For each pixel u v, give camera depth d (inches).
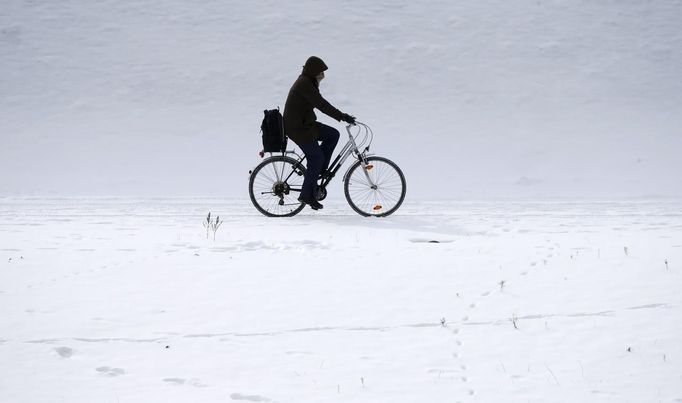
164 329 711.1
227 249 1023.6
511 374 620.4
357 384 594.2
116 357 641.0
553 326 729.6
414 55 3383.4
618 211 1529.3
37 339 676.1
